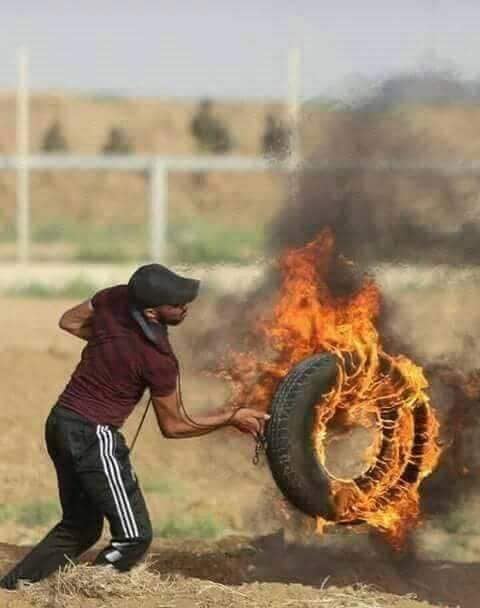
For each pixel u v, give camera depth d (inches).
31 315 1229.1
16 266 1649.9
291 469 448.5
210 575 503.2
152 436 768.3
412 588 498.9
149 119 2935.5
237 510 636.7
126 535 448.1
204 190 2564.0
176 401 446.9
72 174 2669.8
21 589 453.7
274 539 554.3
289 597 450.3
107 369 445.4
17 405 811.4
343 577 501.7
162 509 641.0
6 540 584.7
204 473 721.0
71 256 1861.5
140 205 2620.6
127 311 447.2
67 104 2952.8
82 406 446.9
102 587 444.1
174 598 445.4
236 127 2876.5
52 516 627.5
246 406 555.2
